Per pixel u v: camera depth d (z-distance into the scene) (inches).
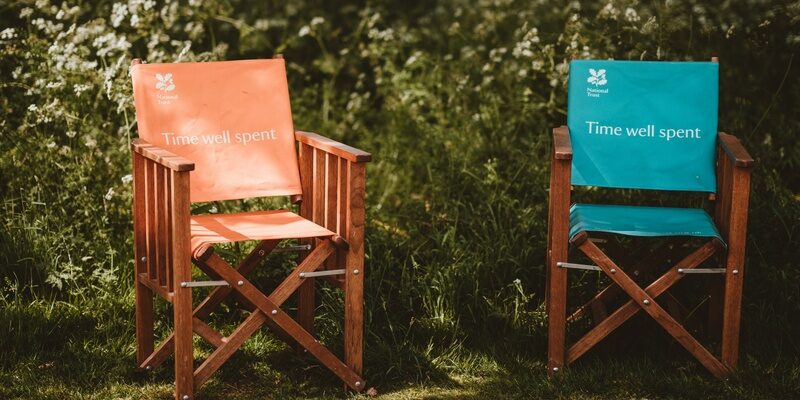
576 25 208.7
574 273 173.8
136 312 146.4
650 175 154.7
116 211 180.5
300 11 280.7
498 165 208.2
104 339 156.1
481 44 255.0
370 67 280.2
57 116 178.2
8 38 185.6
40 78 183.3
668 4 205.2
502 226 187.5
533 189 197.6
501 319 163.2
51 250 168.4
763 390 140.9
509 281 173.0
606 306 167.5
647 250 169.3
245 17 268.8
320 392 143.0
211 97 152.2
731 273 143.3
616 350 156.9
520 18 244.7
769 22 203.5
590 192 195.6
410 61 234.1
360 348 142.5
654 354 154.8
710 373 148.6
